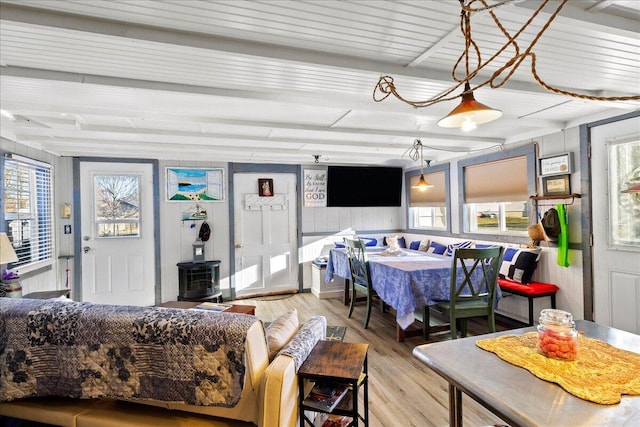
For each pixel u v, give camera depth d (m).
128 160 4.90
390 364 3.02
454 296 3.09
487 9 1.29
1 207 3.28
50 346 1.59
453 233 5.19
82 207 4.72
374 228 6.23
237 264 5.40
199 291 4.96
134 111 2.91
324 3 1.51
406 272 3.19
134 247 4.94
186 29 1.70
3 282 2.92
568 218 3.57
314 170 5.81
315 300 5.26
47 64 2.00
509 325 4.02
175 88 2.33
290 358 1.56
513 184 4.23
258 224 5.52
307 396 1.74
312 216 5.82
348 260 4.46
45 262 4.17
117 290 4.87
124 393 1.55
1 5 1.48
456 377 1.27
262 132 3.76
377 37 1.82
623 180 3.11
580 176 3.44
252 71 2.12
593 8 1.61
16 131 3.43
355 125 3.58
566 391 1.15
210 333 1.47
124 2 1.47
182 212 5.14
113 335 1.55
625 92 2.69
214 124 3.29
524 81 2.47
